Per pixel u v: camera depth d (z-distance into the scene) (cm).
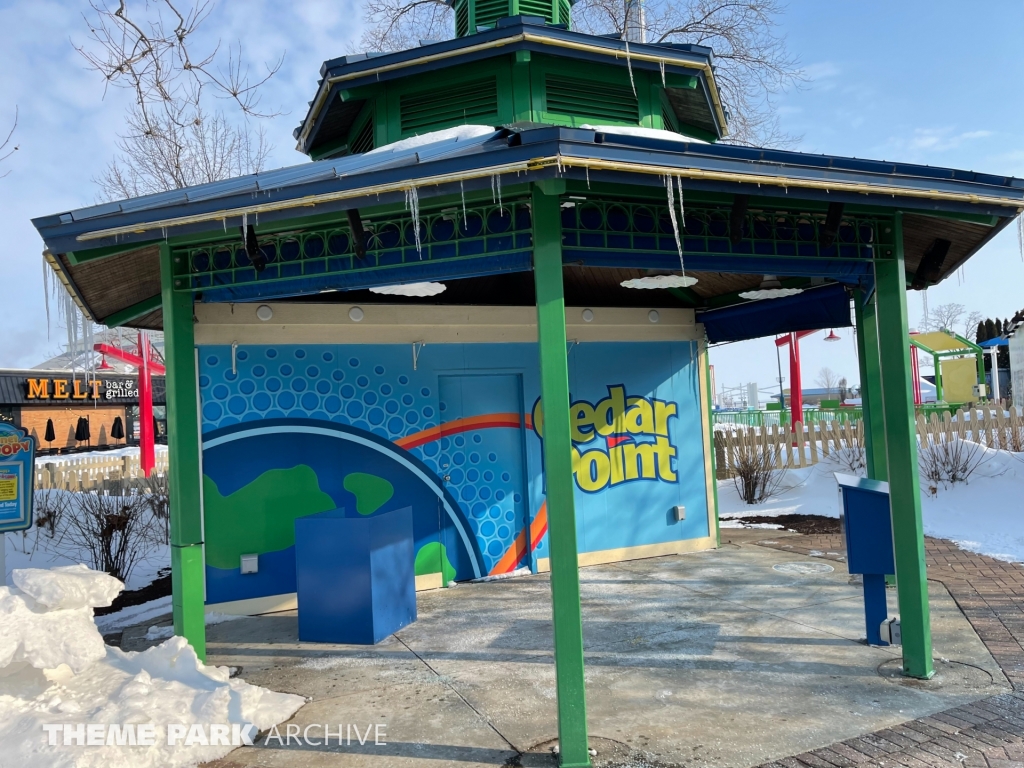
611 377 858
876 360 639
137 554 971
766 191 399
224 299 502
